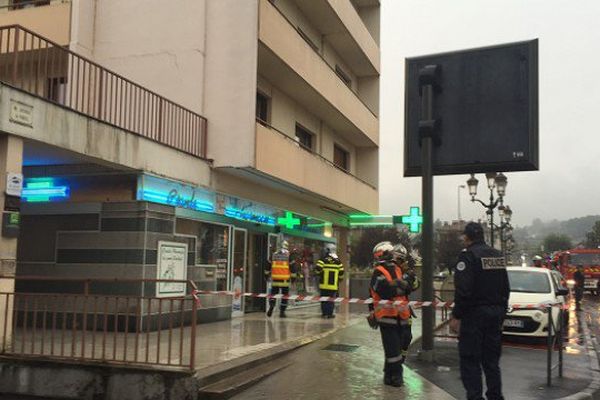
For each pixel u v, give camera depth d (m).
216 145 13.59
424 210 9.53
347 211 22.20
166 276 11.45
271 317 14.51
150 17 14.19
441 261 57.62
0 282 8.17
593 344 13.33
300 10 18.86
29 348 8.48
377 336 11.49
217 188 13.74
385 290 7.71
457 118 9.46
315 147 20.08
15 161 8.41
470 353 6.39
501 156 9.17
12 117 8.30
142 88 12.08
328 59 21.53
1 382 7.81
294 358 9.28
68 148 9.36
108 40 14.35
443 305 8.73
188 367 7.27
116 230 11.05
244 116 13.42
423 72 9.44
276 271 14.56
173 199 12.09
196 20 13.84
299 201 18.66
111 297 7.63
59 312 11.16
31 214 11.67
